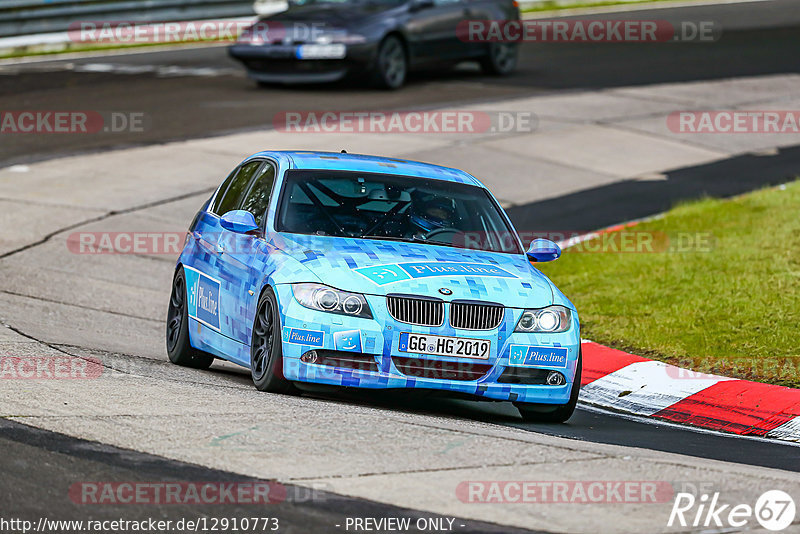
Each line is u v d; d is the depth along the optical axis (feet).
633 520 59.72
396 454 69.41
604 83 289.33
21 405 75.97
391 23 267.80
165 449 67.92
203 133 224.33
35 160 203.82
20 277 137.49
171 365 102.73
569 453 72.33
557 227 174.91
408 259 89.15
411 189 99.40
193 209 179.52
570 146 227.40
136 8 340.59
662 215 179.01
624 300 133.08
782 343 113.39
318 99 259.19
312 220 93.76
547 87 282.97
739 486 66.59
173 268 153.38
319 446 70.08
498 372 85.61
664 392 103.76
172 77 284.82
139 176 195.52
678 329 120.88
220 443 69.67
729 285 133.08
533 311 87.40
